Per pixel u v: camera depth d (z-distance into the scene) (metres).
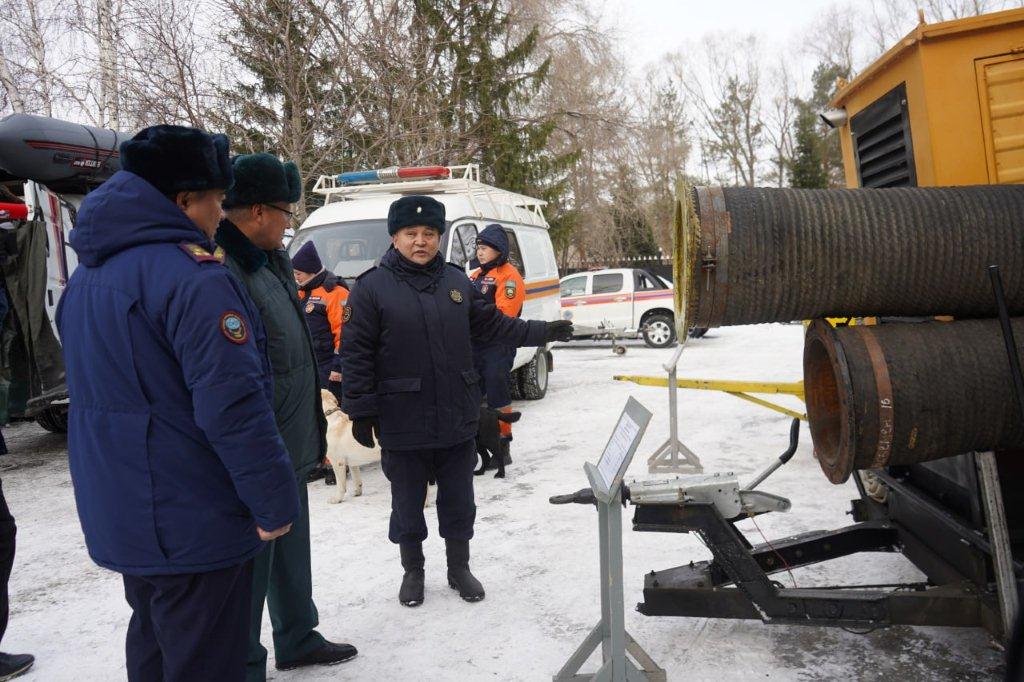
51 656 3.29
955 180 2.76
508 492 5.37
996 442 2.36
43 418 8.43
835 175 46.09
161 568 1.93
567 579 3.75
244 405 1.91
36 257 7.00
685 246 2.54
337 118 12.27
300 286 5.76
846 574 3.63
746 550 2.74
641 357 13.95
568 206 24.30
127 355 1.90
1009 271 2.42
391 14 12.31
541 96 22.14
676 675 2.82
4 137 6.73
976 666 2.77
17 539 4.96
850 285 2.45
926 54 2.76
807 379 2.72
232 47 11.58
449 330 3.51
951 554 2.76
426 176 8.16
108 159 7.56
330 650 3.06
